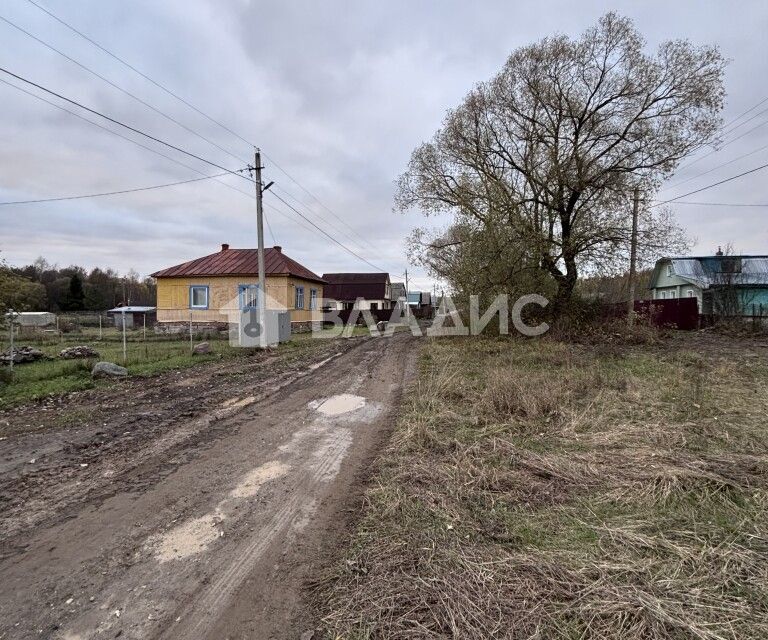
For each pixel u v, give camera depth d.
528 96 15.95
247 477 3.75
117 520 3.02
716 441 4.27
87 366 8.86
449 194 18.22
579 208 15.70
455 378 7.55
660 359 9.96
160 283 21.19
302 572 2.41
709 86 13.81
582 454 3.99
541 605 2.04
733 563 2.34
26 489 3.52
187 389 7.44
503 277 14.77
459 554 2.46
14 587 2.31
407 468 3.78
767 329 15.29
